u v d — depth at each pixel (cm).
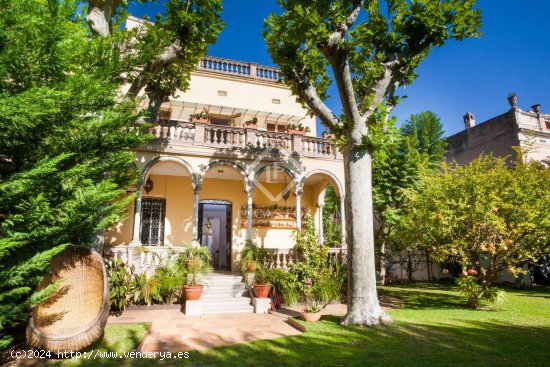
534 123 2102
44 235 500
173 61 981
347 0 891
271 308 1031
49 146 534
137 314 934
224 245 1619
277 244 1576
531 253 1024
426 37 896
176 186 1495
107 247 1084
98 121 580
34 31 457
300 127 1534
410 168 1669
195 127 1333
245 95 1700
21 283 482
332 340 664
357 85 991
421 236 1126
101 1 838
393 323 787
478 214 968
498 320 843
